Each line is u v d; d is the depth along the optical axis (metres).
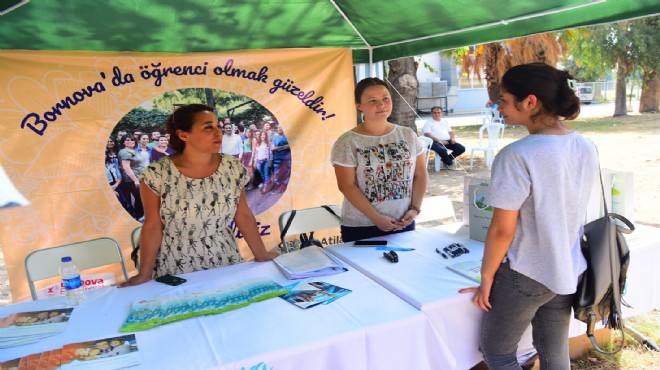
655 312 3.42
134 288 2.13
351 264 2.31
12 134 3.32
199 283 2.15
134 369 1.43
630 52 17.39
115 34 3.36
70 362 1.48
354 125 4.32
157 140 3.74
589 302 1.76
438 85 24.34
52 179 3.46
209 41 3.69
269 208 4.13
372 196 2.76
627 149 10.55
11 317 1.84
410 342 1.70
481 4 2.90
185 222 2.41
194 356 1.49
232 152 3.96
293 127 4.11
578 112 1.63
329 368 1.57
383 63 4.48
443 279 2.01
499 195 1.62
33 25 3.09
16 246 3.40
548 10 2.88
